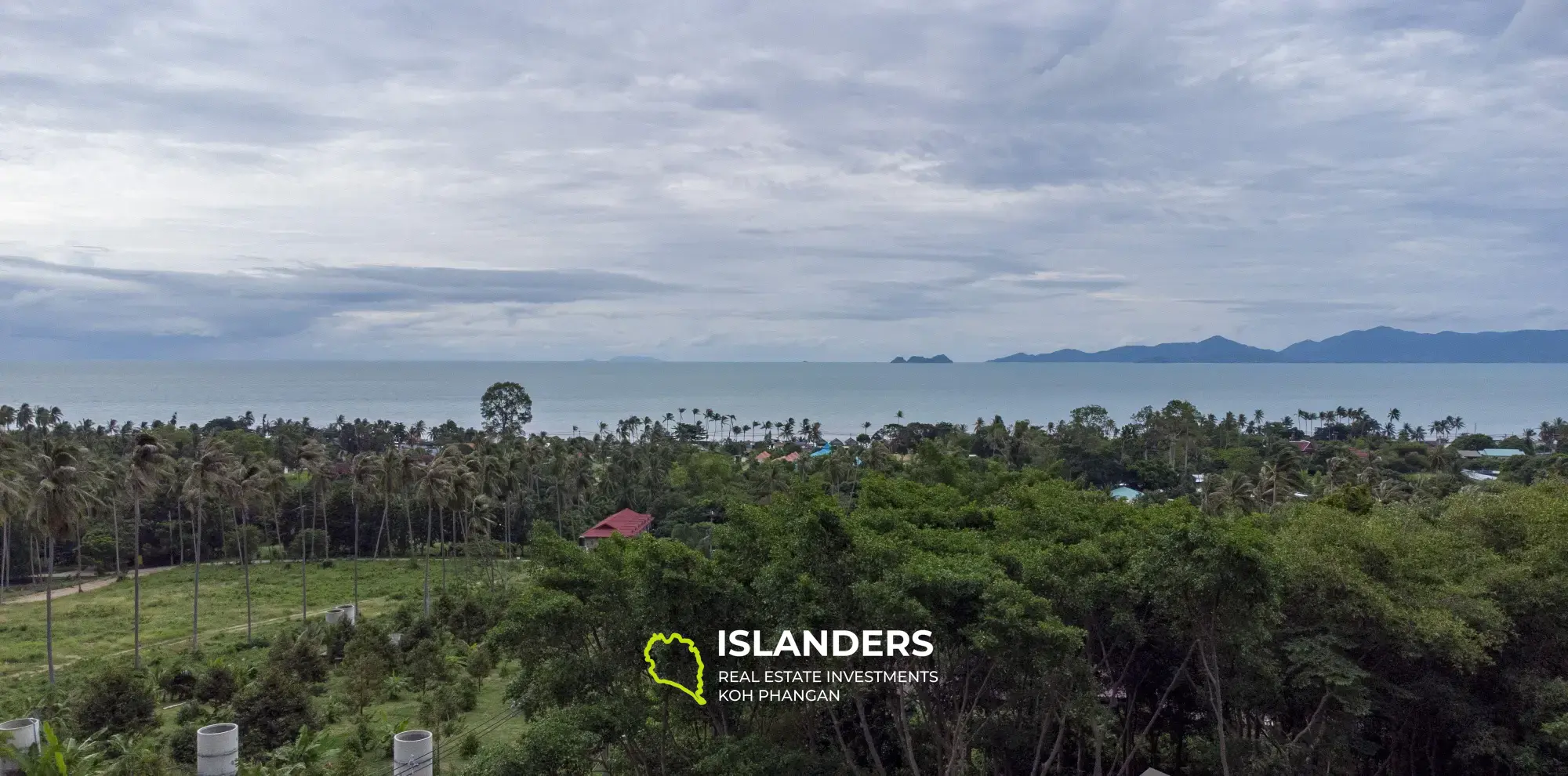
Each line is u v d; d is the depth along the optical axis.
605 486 97.50
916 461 56.22
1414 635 24.11
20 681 46.34
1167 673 28.64
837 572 22.69
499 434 140.38
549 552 24.81
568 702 23.53
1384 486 72.31
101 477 75.81
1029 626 20.50
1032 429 122.44
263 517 93.25
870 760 29.22
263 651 54.16
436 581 78.62
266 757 32.91
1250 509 70.81
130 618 64.00
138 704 35.88
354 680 40.25
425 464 70.88
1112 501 33.34
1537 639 27.03
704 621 23.81
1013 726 27.62
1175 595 22.92
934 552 26.89
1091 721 23.14
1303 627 25.62
